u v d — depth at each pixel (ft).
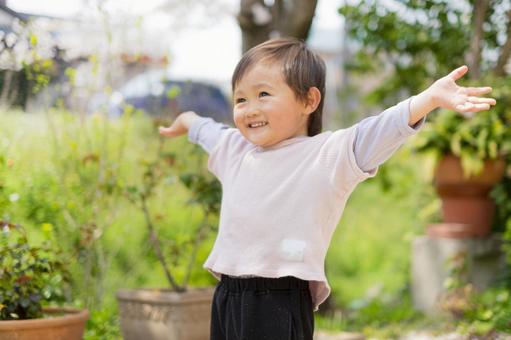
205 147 8.85
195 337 11.58
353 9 20.03
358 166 7.13
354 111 25.11
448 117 17.21
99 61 14.73
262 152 7.72
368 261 24.43
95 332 12.80
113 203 14.67
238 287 7.39
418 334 15.03
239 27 16.37
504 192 17.61
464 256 16.46
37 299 9.89
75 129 14.58
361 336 14.60
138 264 17.30
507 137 16.60
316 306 7.70
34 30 13.29
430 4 19.38
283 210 7.25
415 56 20.27
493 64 19.49
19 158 14.46
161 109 16.24
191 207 15.92
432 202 20.72
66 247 13.73
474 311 14.85
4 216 11.51
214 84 25.73
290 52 7.64
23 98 14.26
